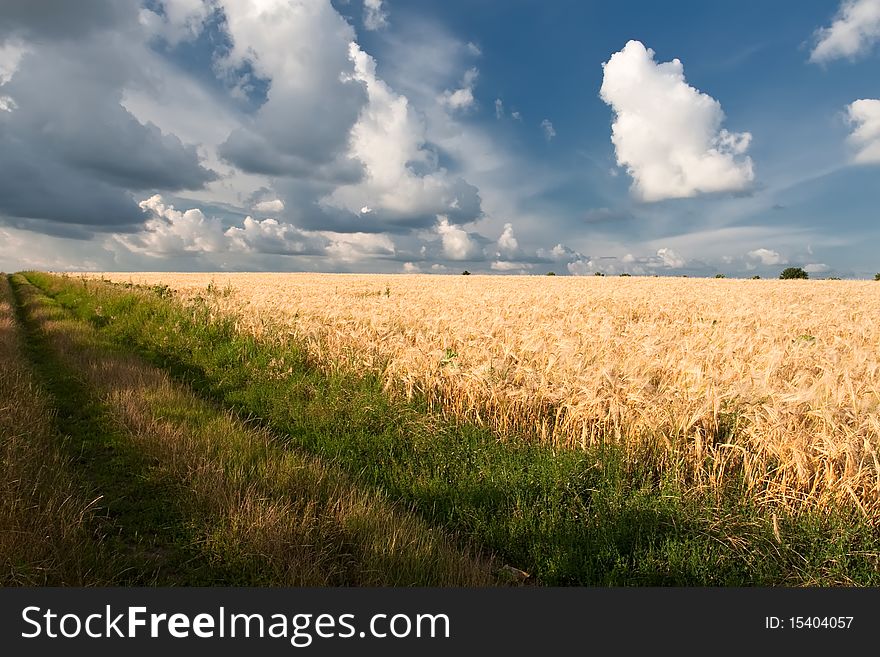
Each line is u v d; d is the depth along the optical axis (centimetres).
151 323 1561
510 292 2938
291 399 905
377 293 2780
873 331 1234
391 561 425
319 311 1509
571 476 573
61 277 4378
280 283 4753
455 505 547
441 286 4141
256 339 1321
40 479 516
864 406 567
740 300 2422
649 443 631
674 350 888
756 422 580
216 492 514
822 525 478
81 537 439
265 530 446
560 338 989
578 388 706
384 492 588
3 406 695
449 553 449
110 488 561
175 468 579
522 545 487
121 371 997
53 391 909
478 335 1072
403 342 1000
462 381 799
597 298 2439
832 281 5797
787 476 543
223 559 436
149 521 500
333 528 471
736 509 506
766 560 443
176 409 787
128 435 674
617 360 831
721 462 577
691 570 431
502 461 621
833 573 427
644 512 501
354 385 928
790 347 948
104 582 393
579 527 490
